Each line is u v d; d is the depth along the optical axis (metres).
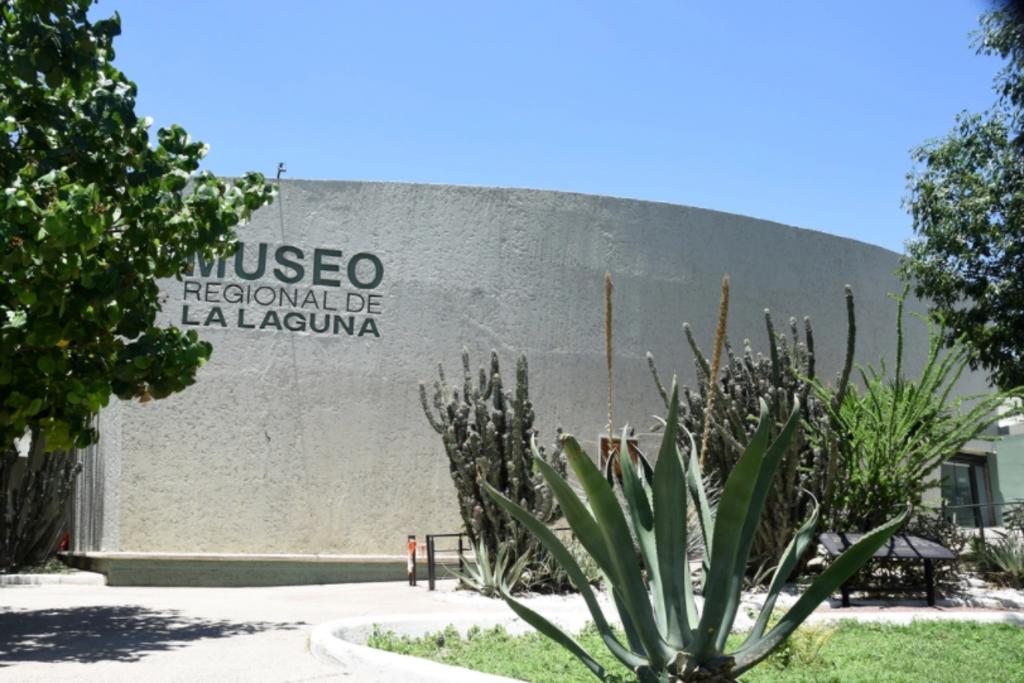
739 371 15.09
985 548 15.30
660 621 5.93
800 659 8.20
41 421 9.87
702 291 20.92
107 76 10.40
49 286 8.81
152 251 10.49
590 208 20.31
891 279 23.61
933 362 14.00
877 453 13.52
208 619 11.91
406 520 18.34
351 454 18.27
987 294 16.75
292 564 17.38
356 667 7.87
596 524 5.75
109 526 17.75
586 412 19.67
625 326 20.17
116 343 10.23
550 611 11.44
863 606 12.62
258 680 7.57
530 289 19.67
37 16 9.23
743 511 5.50
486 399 15.04
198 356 10.59
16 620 11.84
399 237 19.14
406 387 18.72
